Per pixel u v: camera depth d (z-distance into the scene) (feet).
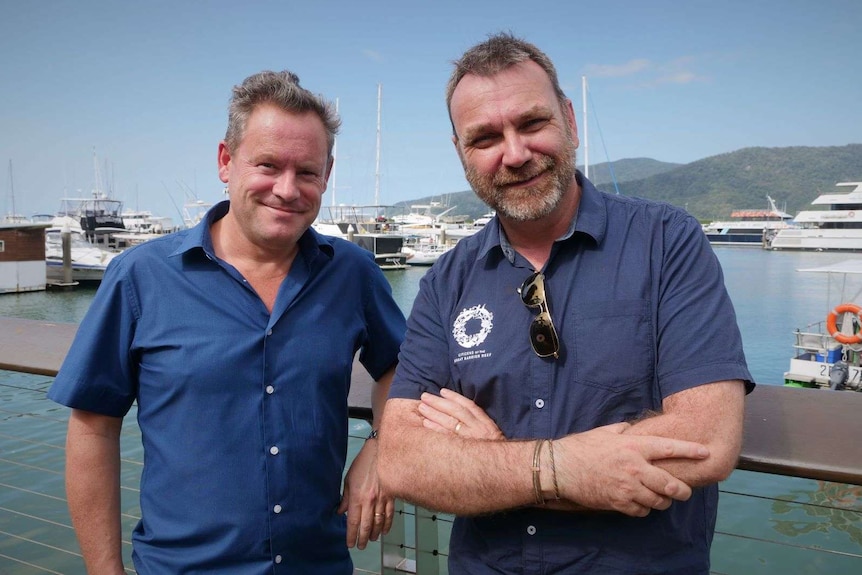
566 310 5.54
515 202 5.61
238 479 5.78
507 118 5.57
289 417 5.94
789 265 230.07
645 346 5.33
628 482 4.65
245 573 5.78
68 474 6.03
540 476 4.88
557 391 5.46
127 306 6.01
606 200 5.87
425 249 206.08
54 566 19.04
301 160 5.80
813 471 4.71
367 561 19.58
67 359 5.91
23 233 127.03
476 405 5.80
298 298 6.15
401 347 6.38
